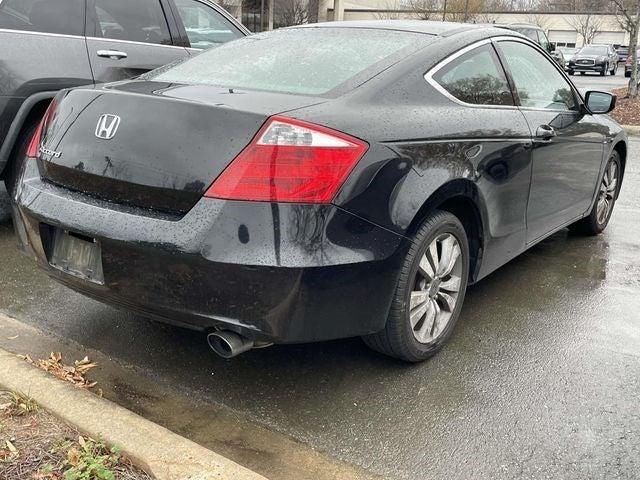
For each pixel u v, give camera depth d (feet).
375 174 8.54
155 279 8.29
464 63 11.17
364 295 8.63
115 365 10.23
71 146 9.28
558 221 14.60
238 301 7.97
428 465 8.16
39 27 15.88
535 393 9.78
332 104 8.86
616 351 11.18
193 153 8.18
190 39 19.61
